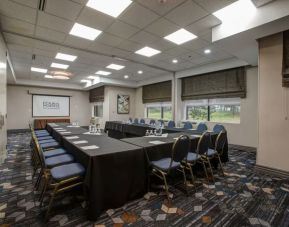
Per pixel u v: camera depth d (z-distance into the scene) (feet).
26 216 6.27
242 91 16.70
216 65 18.08
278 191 8.18
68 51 15.01
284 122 9.66
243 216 6.30
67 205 6.97
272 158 10.12
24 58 16.98
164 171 7.55
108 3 8.47
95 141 9.41
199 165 10.84
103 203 6.43
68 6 8.66
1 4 8.46
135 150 7.43
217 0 8.18
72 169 6.80
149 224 5.86
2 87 11.19
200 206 6.94
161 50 14.69
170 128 16.08
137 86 30.19
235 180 9.46
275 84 9.97
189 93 21.80
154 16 9.53
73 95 34.88
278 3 8.15
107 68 20.97
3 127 11.61
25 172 10.62
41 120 30.89
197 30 11.15
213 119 19.94
